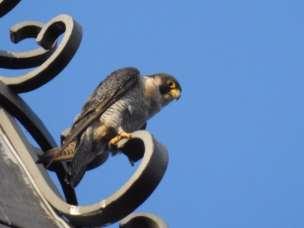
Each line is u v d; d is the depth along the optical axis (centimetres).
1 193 612
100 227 675
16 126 741
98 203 641
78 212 646
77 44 790
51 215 650
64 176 793
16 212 603
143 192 636
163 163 646
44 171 704
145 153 641
